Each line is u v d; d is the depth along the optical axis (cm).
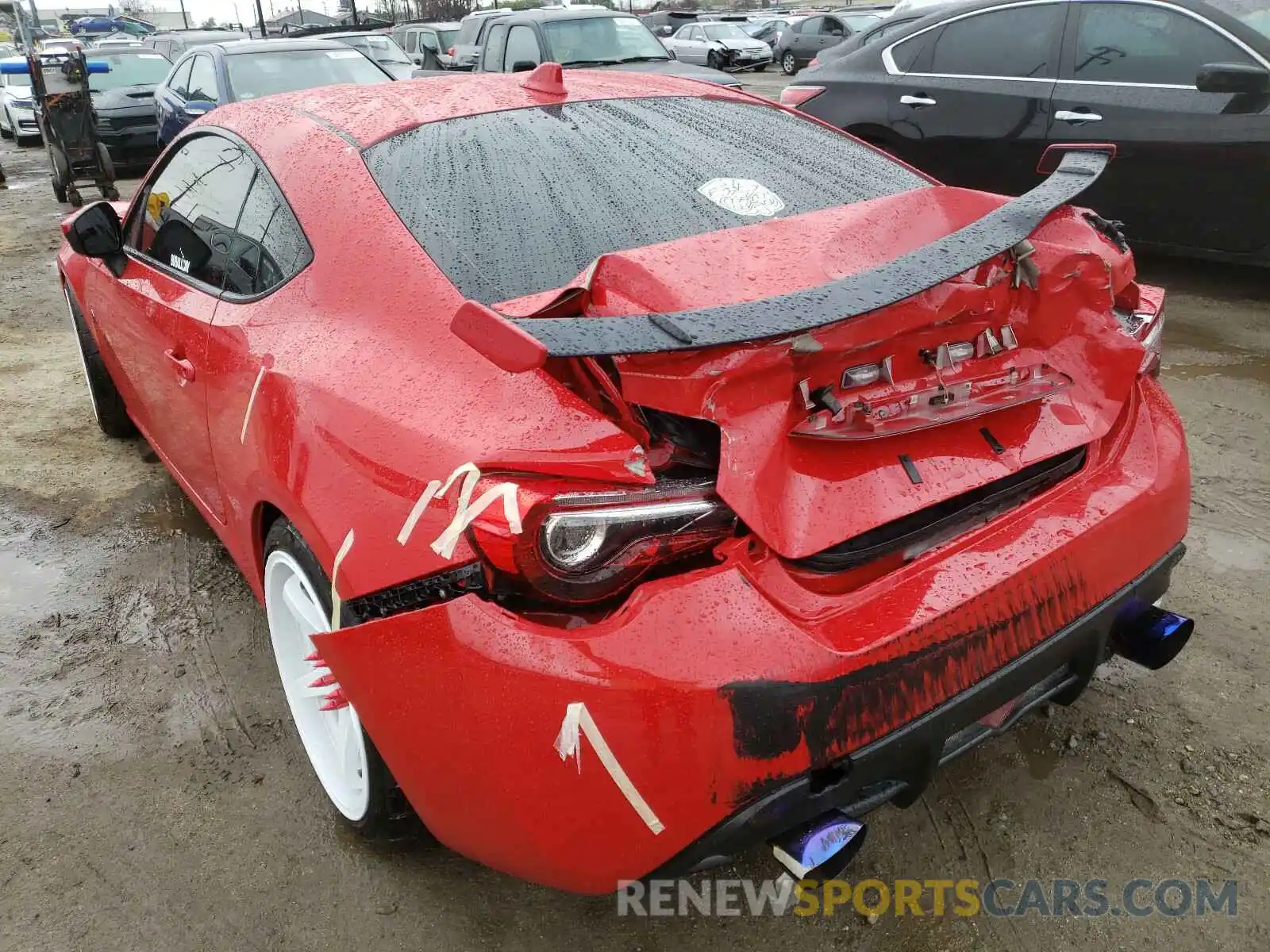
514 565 147
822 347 159
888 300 150
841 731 155
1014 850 213
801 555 157
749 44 2273
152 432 347
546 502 146
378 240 203
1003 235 171
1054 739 242
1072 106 570
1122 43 554
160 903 210
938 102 630
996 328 188
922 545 176
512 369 138
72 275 381
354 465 176
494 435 158
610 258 172
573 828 153
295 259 221
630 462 150
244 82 877
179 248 284
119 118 1201
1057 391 190
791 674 150
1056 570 178
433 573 158
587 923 201
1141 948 191
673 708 146
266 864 218
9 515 383
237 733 259
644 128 250
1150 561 198
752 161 244
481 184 217
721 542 158
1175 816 219
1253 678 259
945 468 177
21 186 1246
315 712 231
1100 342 198
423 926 202
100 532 369
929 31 643
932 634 162
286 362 204
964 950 192
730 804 151
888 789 169
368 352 189
